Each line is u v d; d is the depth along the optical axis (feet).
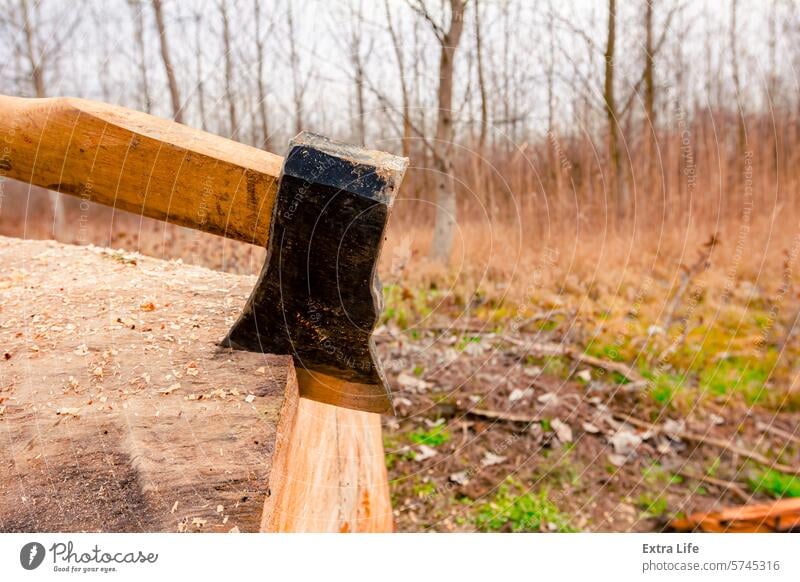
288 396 4.09
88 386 4.10
